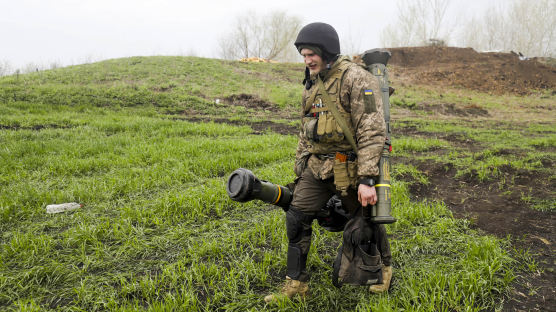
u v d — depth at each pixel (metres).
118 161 6.14
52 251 3.23
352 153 2.17
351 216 2.30
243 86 19.98
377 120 2.06
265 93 18.62
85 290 2.58
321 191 2.31
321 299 2.51
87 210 4.21
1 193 4.59
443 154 7.47
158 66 22.83
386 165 2.12
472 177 5.54
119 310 2.34
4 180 5.05
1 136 7.76
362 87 2.08
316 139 2.21
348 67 2.14
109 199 4.56
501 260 2.84
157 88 18.02
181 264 2.88
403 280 2.65
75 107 13.29
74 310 2.41
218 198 4.39
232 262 2.99
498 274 2.77
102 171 5.79
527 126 14.48
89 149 6.87
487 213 4.17
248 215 4.09
